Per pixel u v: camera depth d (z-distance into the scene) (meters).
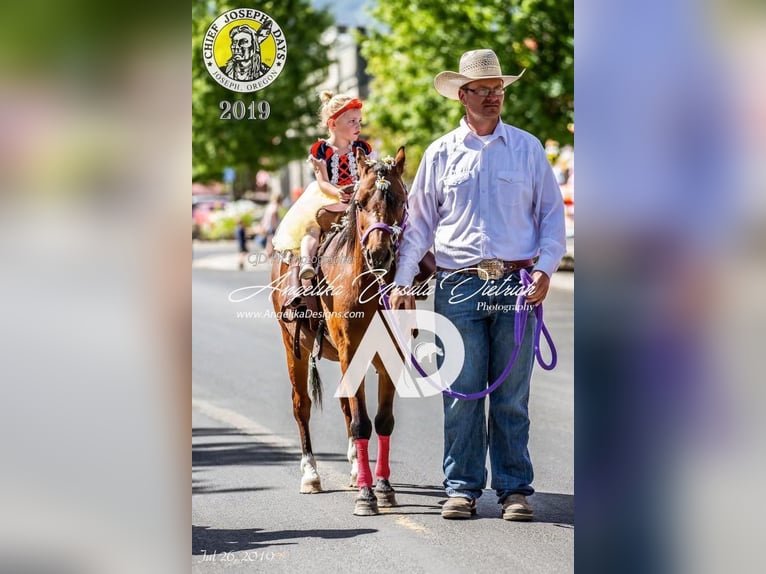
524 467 7.80
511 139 7.77
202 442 10.29
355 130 8.41
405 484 8.69
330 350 8.54
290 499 8.24
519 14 22.61
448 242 7.77
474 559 6.75
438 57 24.22
